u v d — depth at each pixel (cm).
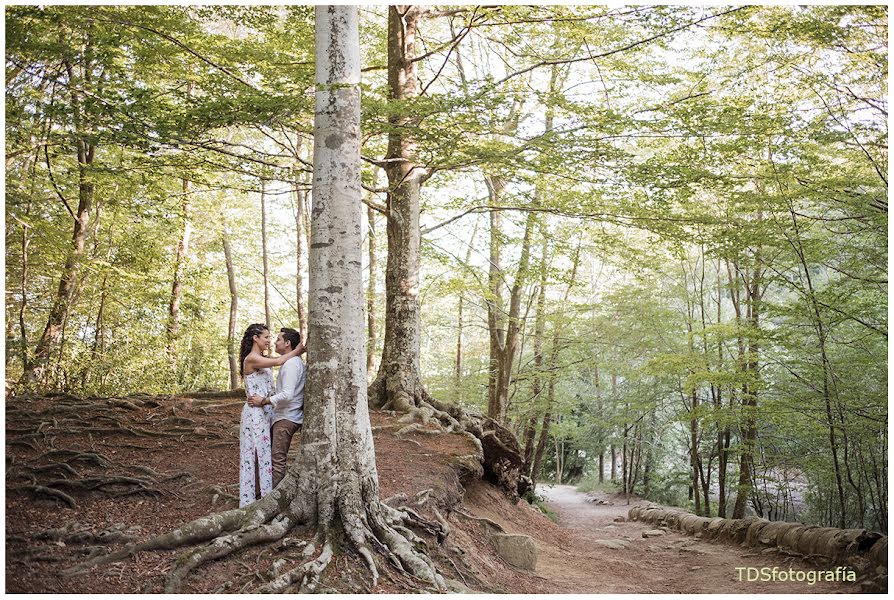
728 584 791
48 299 1305
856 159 1162
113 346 1320
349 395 544
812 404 1181
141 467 667
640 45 1060
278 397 568
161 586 438
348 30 574
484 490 1022
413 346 1089
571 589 699
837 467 1076
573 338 1958
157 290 1617
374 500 548
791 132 970
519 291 1770
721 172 1018
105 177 1023
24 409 823
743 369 1500
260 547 489
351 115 564
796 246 1124
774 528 1016
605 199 1142
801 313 1106
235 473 691
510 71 1409
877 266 1102
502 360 1744
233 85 794
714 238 1072
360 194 567
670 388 1994
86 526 525
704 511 1770
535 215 1430
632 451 2559
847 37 949
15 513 541
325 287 547
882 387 1234
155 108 770
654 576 867
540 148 918
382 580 495
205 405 952
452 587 534
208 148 840
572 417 2844
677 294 1891
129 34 861
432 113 827
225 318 2383
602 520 1944
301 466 534
